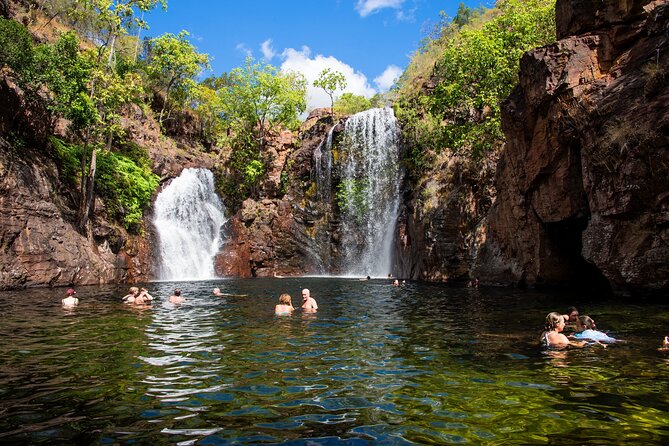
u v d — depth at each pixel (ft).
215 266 120.78
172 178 126.21
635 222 43.55
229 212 140.46
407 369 22.11
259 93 148.36
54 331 32.81
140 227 104.88
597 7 52.60
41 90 87.76
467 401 17.30
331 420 15.51
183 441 13.73
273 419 15.60
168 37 142.92
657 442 13.39
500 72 80.69
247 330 33.47
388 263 120.06
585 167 49.90
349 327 34.88
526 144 60.80
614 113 45.50
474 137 89.66
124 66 129.59
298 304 50.83
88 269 81.51
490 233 78.95
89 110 83.92
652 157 40.22
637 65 46.85
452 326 34.88
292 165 140.36
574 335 29.48
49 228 75.97
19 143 77.51
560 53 53.78
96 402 17.30
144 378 20.59
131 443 13.55
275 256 129.18
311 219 134.62
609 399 17.26
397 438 13.93
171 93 157.48
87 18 127.95
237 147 148.46
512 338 29.78
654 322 33.37
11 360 23.93
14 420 15.37
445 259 88.94
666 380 19.57
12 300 53.52
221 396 18.08
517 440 13.67
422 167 112.16
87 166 94.27
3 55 74.38
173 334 31.81
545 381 19.74
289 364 23.25
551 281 64.13
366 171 127.85
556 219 57.62
